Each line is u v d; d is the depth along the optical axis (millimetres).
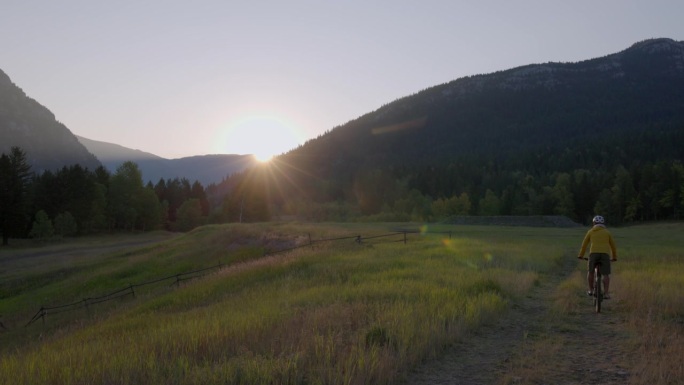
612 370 6594
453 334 8086
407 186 140250
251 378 5770
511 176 145250
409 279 14359
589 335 8547
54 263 49219
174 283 28672
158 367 6230
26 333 22281
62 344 11820
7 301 33906
